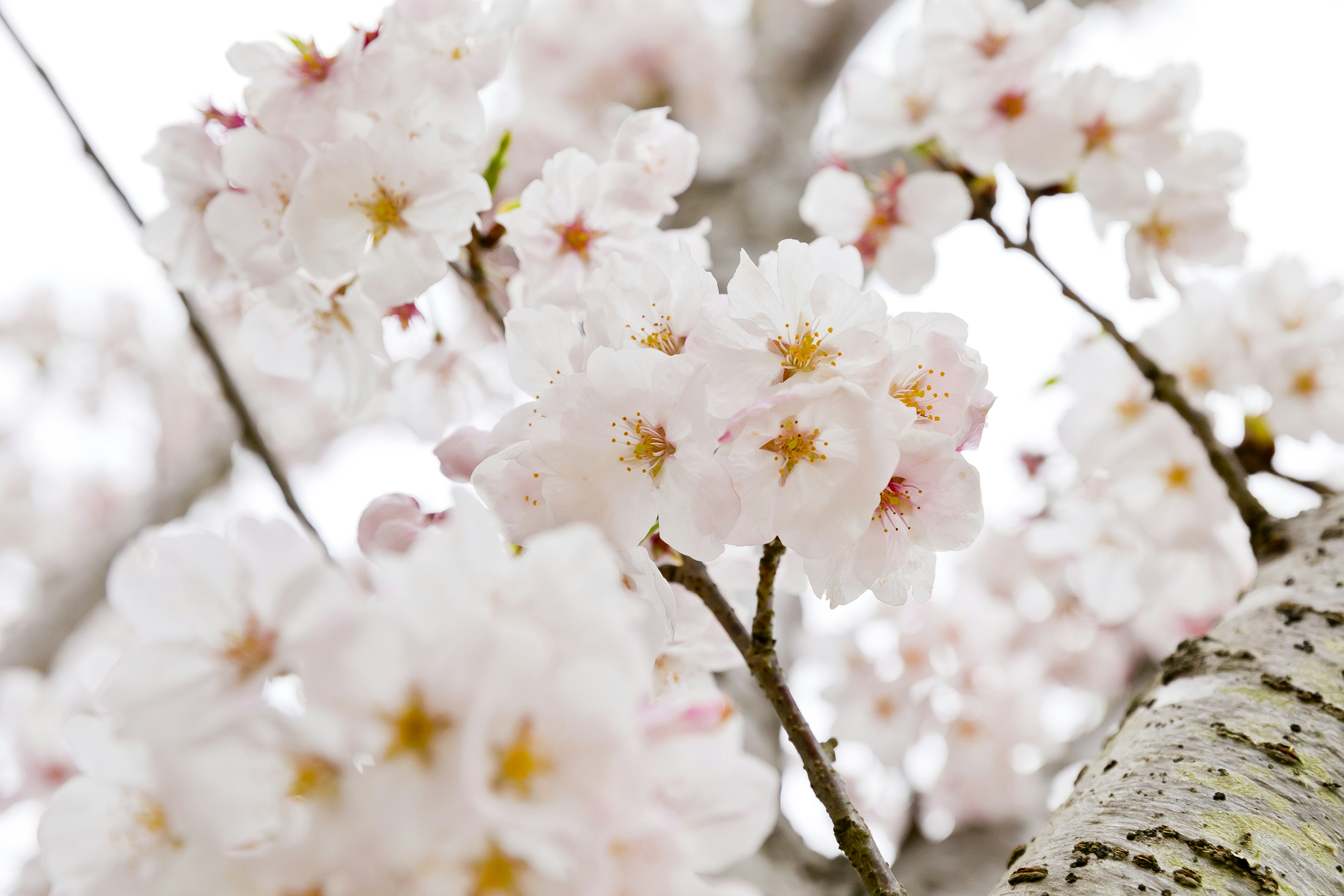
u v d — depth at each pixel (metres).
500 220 0.75
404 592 0.62
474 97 0.72
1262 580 0.76
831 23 2.23
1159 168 0.81
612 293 0.68
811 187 0.87
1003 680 1.42
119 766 0.64
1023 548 1.59
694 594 0.70
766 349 0.67
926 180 0.83
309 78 0.72
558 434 0.67
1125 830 0.68
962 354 0.67
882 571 0.68
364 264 0.71
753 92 2.00
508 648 0.61
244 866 0.62
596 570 0.62
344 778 0.62
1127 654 1.53
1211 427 0.80
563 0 1.89
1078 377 0.94
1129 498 0.93
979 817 1.26
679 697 0.70
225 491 2.30
